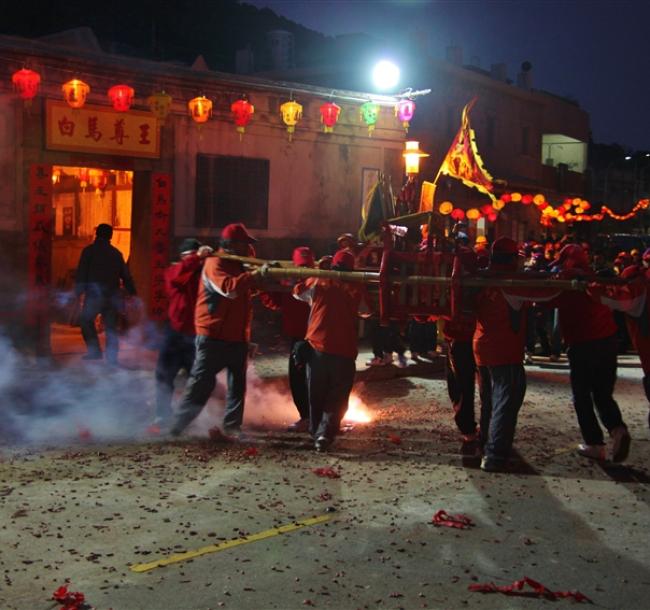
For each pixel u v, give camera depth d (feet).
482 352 22.07
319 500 18.86
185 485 19.62
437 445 24.50
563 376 39.60
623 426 22.40
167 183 40.70
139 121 39.04
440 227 22.98
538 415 29.58
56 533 16.24
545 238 78.33
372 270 24.89
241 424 24.72
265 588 14.05
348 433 25.75
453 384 24.67
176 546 15.76
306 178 46.60
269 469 21.26
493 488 20.31
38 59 35.55
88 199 50.21
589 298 22.67
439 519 17.62
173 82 40.27
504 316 21.86
